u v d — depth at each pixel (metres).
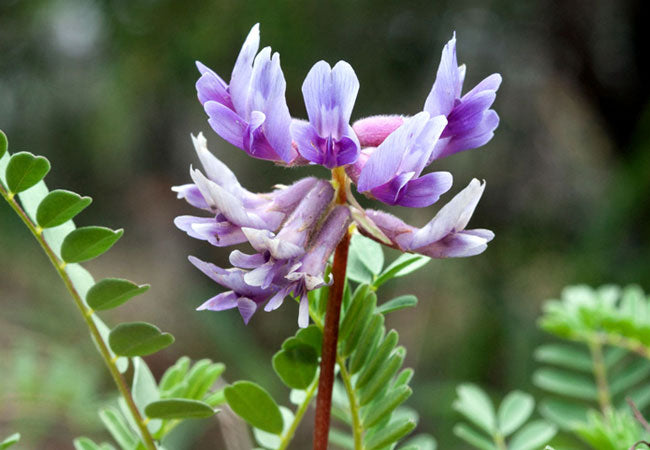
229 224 0.16
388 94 0.45
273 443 0.18
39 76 0.51
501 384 0.44
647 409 0.27
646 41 0.45
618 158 0.48
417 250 0.16
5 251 0.54
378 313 0.17
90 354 0.47
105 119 0.51
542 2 0.44
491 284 0.47
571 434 0.30
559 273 0.46
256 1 0.42
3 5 0.48
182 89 0.48
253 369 0.48
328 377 0.16
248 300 0.16
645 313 0.21
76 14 0.48
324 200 0.16
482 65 0.45
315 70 0.15
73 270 0.17
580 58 0.46
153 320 0.56
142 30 0.45
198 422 0.40
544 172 0.48
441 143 0.16
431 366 0.47
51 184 0.55
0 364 0.28
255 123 0.15
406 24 0.44
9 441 0.16
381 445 0.16
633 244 0.42
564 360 0.21
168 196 0.62
